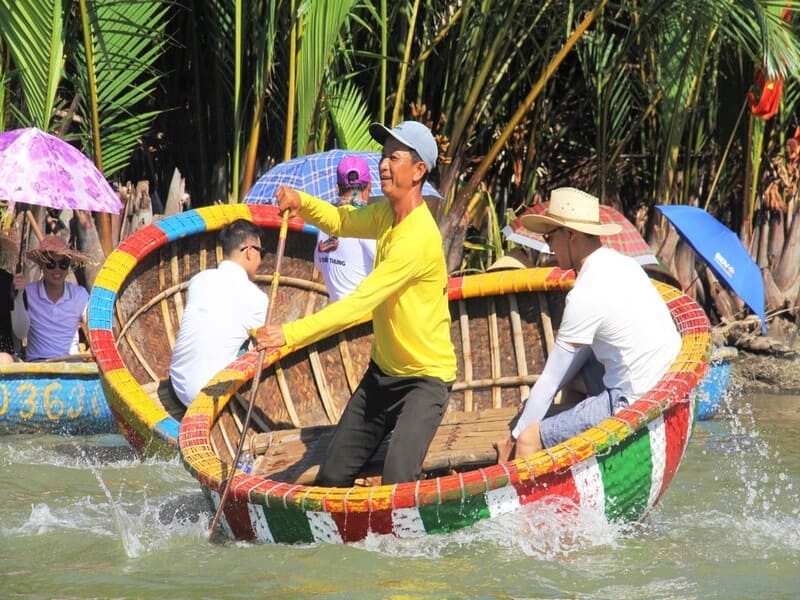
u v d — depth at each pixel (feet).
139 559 47.67
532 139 116.47
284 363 65.16
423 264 49.08
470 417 61.16
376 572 44.75
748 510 56.80
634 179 126.72
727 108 117.60
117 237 98.68
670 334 52.21
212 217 81.82
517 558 46.83
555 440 51.70
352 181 71.72
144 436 64.90
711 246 87.20
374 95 116.78
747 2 94.53
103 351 68.28
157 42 102.06
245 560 46.78
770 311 109.60
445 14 113.09
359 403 52.75
